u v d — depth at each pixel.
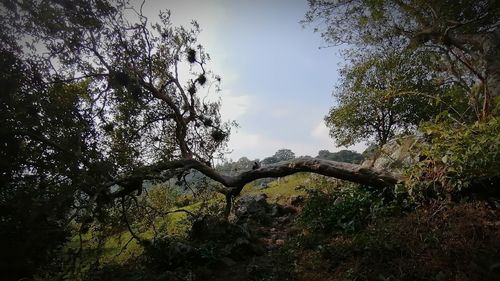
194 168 11.20
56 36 8.99
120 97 10.18
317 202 10.38
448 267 4.84
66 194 7.29
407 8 11.23
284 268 6.95
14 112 7.47
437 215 6.16
